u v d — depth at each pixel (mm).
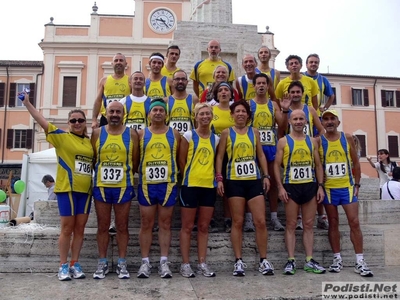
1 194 8617
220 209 6535
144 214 5047
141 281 4797
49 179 11312
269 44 30891
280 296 4230
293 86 6156
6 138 31391
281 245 5645
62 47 31734
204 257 5164
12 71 31828
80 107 31234
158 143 5137
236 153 5309
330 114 5527
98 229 5027
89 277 5012
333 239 5469
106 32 32250
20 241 5359
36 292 4332
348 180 5449
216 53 7613
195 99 6598
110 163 4996
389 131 35406
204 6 10414
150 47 32062
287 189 5430
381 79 35562
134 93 6504
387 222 7254
